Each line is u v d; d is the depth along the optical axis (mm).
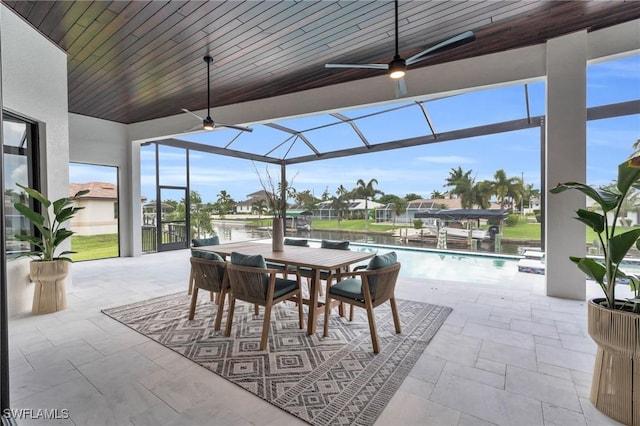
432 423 1657
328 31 3463
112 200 6953
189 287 4113
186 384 2021
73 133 6211
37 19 3221
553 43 3693
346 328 2971
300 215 11016
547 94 3736
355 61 4266
